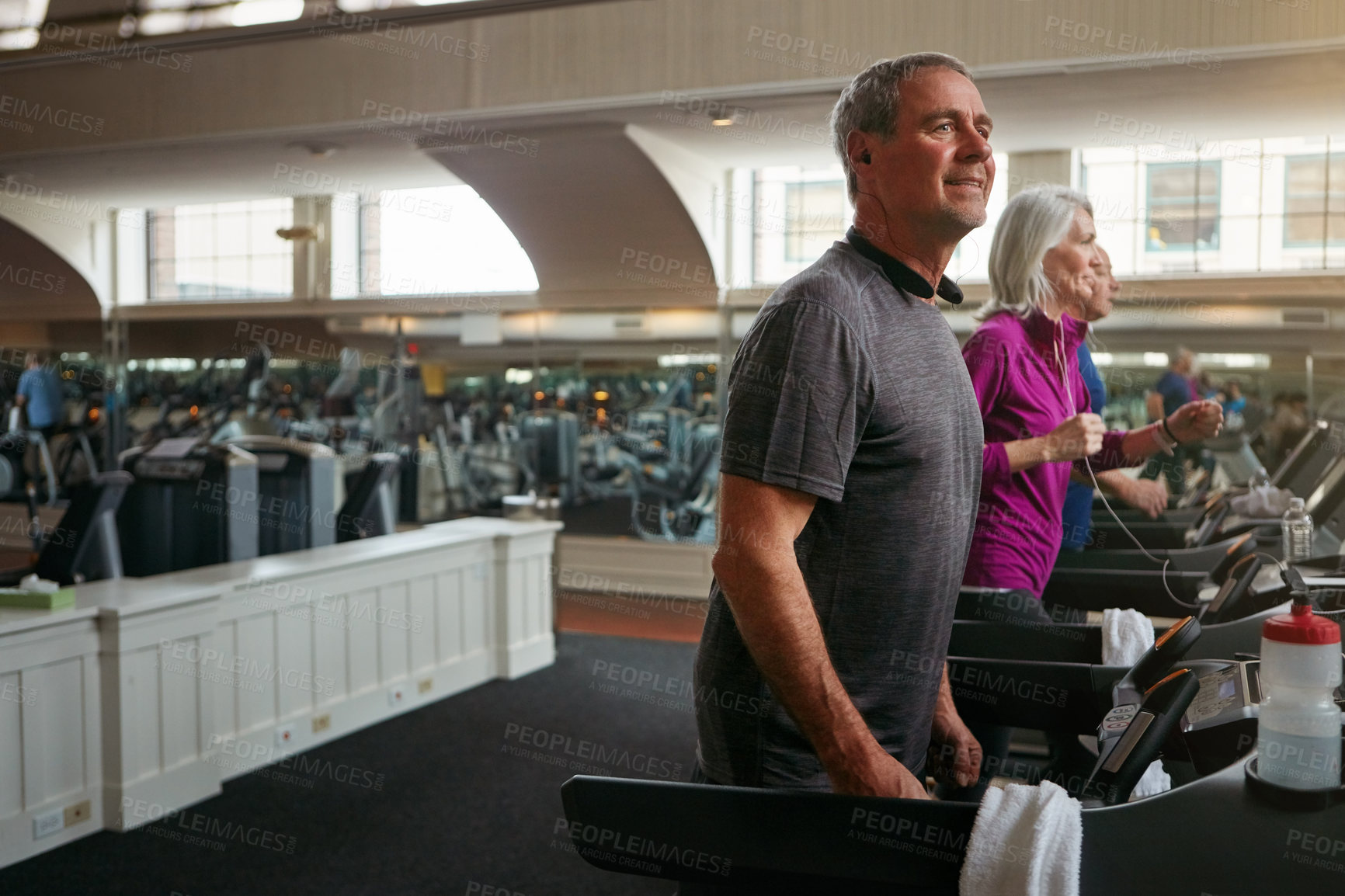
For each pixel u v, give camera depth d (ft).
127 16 21.99
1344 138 20.11
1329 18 14.20
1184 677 3.72
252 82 20.53
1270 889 3.07
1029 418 7.41
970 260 21.86
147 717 11.80
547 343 25.17
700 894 3.82
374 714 15.55
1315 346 19.49
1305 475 12.55
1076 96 17.22
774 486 3.80
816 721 3.70
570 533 25.23
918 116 4.04
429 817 11.89
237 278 29.32
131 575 20.54
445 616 17.06
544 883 10.16
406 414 26.55
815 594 4.07
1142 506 9.10
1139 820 3.20
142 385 29.45
